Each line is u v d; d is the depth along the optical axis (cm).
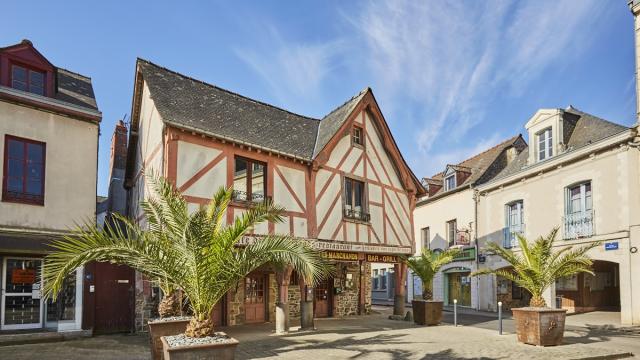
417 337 926
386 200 1340
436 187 2147
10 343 820
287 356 712
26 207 878
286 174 1073
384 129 1350
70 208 933
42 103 915
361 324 1164
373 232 1268
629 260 1139
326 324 1162
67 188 935
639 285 1109
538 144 1510
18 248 841
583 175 1293
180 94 1058
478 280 1708
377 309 1708
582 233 1282
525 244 911
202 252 560
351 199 1246
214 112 1076
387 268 2388
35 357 709
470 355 727
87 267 937
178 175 890
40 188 904
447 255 1217
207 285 569
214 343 526
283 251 622
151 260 579
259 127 1145
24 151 893
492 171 1842
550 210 1404
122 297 980
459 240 1786
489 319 1355
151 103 1056
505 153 1922
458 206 1872
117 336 927
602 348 798
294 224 1062
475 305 1722
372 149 1328
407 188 1416
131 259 604
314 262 635
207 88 1164
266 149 1022
